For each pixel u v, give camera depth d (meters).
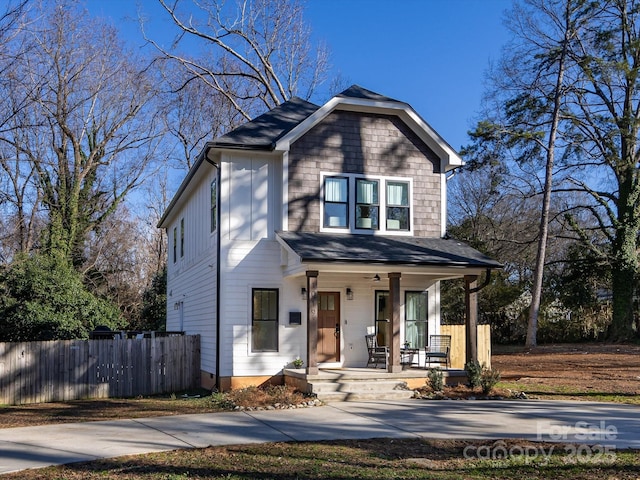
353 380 15.80
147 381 18.27
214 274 17.91
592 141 32.25
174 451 9.52
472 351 17.08
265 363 17.14
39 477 8.04
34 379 16.64
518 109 32.28
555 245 38.78
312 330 15.69
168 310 28.81
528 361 24.75
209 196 19.12
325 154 18.16
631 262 32.34
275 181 17.84
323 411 13.43
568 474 8.27
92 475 8.10
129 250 43.31
